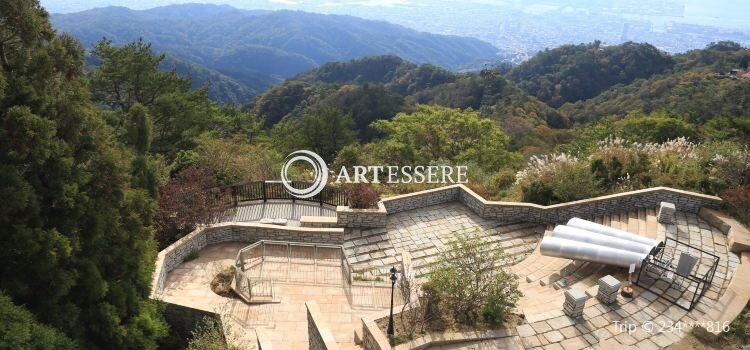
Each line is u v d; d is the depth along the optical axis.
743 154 14.24
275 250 12.26
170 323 10.00
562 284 9.95
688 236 11.41
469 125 27.16
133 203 9.05
